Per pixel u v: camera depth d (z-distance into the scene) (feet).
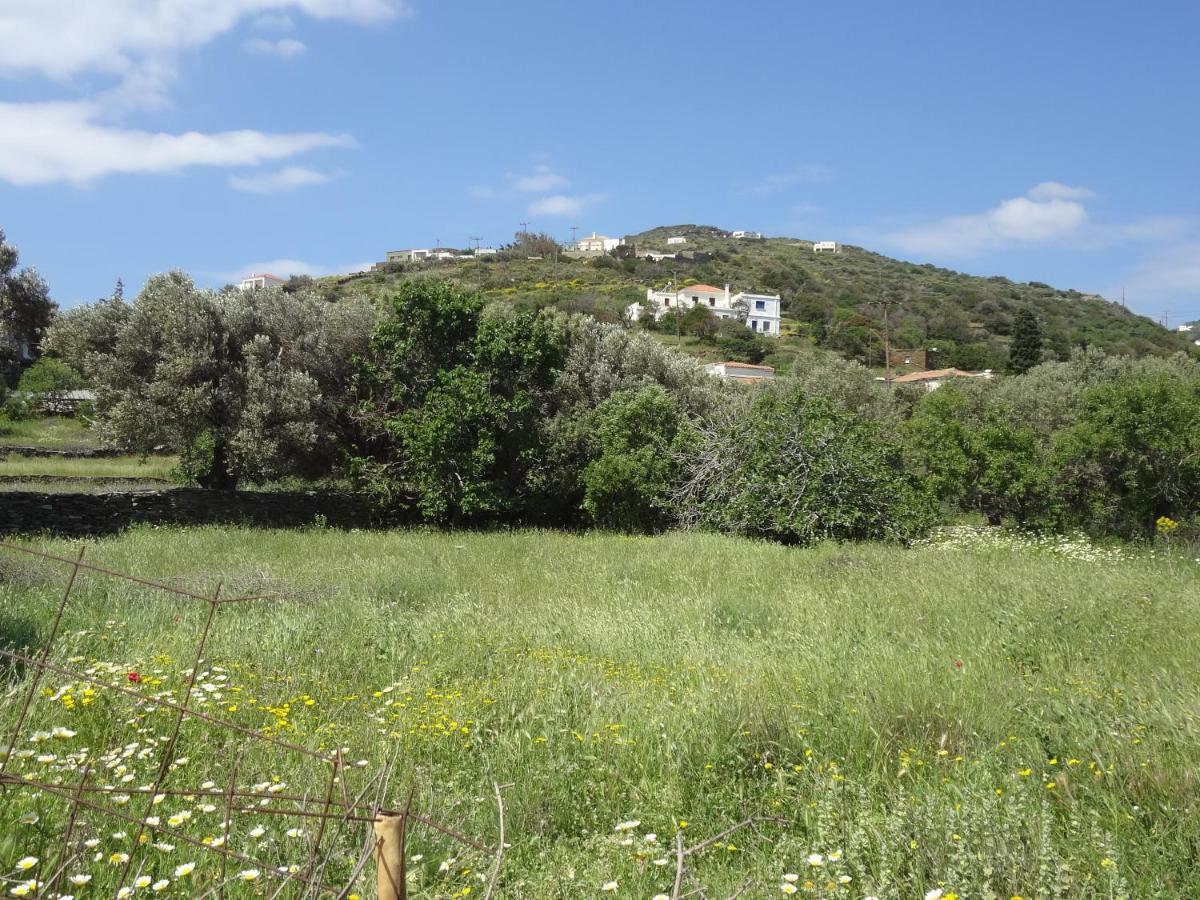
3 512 56.03
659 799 14.48
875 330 267.59
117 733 15.71
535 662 23.31
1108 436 80.33
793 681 20.49
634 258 386.11
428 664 23.16
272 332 73.87
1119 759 14.26
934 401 92.53
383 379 74.59
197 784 13.56
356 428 76.59
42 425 130.00
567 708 18.71
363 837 11.68
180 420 69.46
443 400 70.08
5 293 139.23
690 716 17.97
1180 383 92.17
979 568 38.29
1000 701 18.15
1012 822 11.54
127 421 68.33
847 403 124.57
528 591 37.11
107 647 23.16
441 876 11.45
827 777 14.24
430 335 74.79
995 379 135.23
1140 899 10.60
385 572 39.96
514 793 14.42
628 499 73.20
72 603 28.58
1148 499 81.76
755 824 13.52
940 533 64.59
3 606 25.71
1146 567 40.04
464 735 17.25
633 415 76.74
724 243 517.55
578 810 14.28
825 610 29.84
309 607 30.76
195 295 71.92
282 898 10.34
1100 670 20.89
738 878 11.78
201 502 65.57
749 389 109.09
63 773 13.12
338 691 20.48
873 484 63.77
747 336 251.19
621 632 27.76
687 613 30.60
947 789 13.57
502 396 75.41
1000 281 417.49
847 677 20.35
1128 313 330.34
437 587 37.83
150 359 71.56
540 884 11.46
